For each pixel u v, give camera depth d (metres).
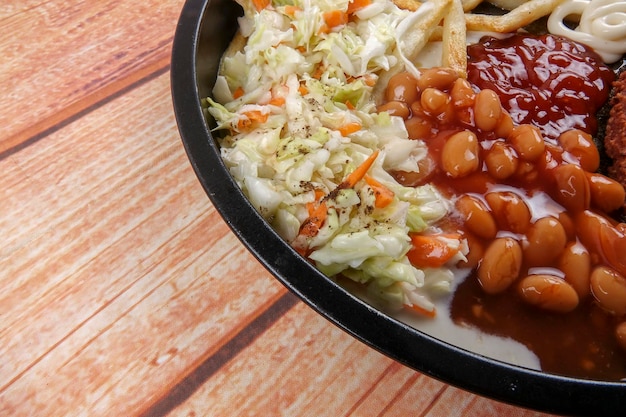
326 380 0.20
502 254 0.21
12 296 0.21
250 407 0.19
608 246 0.21
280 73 0.24
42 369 0.20
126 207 0.22
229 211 0.19
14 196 0.22
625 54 0.26
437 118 0.24
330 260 0.21
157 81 0.25
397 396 0.19
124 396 0.19
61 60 0.25
